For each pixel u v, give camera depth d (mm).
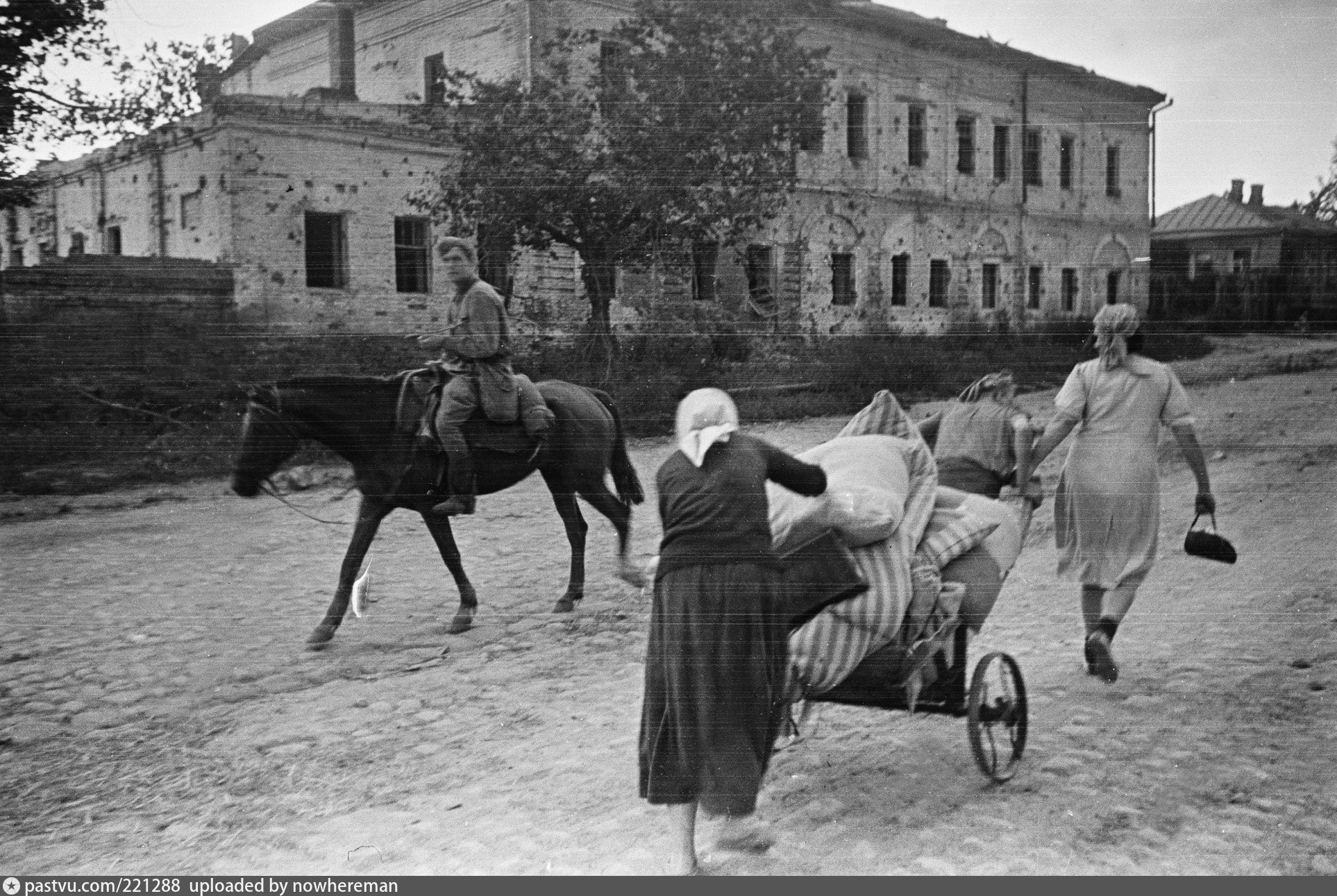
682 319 9391
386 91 18891
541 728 4766
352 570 6273
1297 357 11898
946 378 9422
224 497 10602
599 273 9531
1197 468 5180
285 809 4000
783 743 4422
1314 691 5074
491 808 3959
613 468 7145
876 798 3965
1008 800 3939
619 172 9398
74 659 5891
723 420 3461
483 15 16250
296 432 6258
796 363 9570
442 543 6414
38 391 11289
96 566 7973
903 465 4094
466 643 6141
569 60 10102
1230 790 3998
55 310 11492
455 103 14148
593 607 6844
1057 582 7168
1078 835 3641
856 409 9297
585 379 9297
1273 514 8719
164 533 9148
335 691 5344
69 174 15477
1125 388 5133
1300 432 10758
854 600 3607
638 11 9430
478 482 6602
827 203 10055
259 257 12992
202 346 11930
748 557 3334
